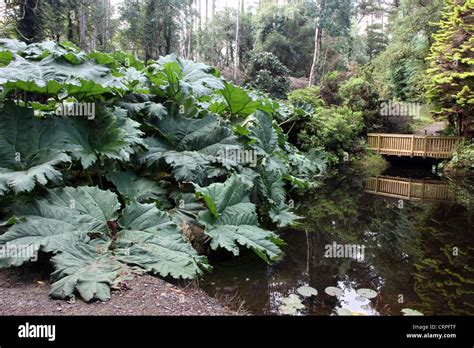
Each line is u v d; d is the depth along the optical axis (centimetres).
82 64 330
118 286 226
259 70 1734
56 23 1033
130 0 1667
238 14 2297
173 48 1845
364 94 1451
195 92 444
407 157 1283
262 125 493
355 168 1165
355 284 326
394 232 503
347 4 2298
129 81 413
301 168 792
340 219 572
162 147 394
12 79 268
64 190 275
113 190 367
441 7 1438
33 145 281
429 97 1198
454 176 1051
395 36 1753
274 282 323
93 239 259
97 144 318
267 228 474
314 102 1381
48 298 207
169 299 229
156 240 269
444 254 415
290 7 2458
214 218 339
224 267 345
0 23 881
